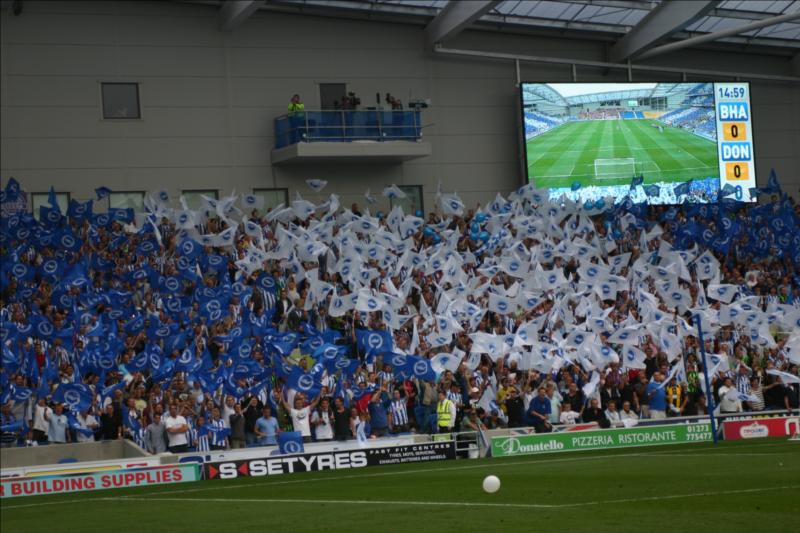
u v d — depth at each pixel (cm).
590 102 7000
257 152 6656
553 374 4603
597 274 5122
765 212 6494
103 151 6347
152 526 2433
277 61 6731
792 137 7719
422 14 6881
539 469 3309
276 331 4556
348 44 6875
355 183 6838
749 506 2258
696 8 6575
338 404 4044
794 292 6050
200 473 3541
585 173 6950
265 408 4053
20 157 6191
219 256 5212
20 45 6225
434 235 5881
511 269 5259
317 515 2461
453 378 4372
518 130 7044
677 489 2617
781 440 3978
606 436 4003
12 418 3959
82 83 6325
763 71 7688
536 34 7212
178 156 6494
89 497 3191
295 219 6081
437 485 2983
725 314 5034
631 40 7162
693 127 7156
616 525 2078
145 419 3966
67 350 4350
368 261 5422
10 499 3256
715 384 4725
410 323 5034
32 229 5359
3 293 4925
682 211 6850
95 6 6378
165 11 6519
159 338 4509
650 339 5000
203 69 6575
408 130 6612
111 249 5416
